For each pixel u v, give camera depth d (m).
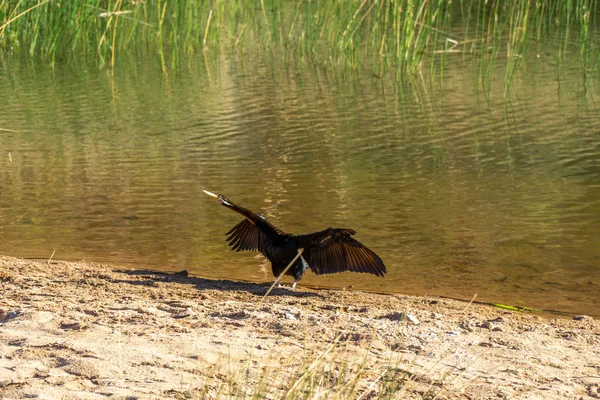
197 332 15.45
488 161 31.38
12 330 15.27
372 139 35.16
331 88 45.81
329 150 33.34
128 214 25.70
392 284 19.80
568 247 22.30
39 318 16.02
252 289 18.95
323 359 13.15
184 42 57.31
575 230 23.61
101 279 19.55
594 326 16.75
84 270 20.38
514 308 17.94
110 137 35.88
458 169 30.42
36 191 28.19
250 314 16.64
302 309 17.20
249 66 52.06
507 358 14.68
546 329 16.45
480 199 26.64
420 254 21.91
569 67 49.22
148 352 13.99
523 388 13.16
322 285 19.81
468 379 13.52
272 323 16.12
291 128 37.25
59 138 35.72
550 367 14.30
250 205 26.31
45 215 25.64
